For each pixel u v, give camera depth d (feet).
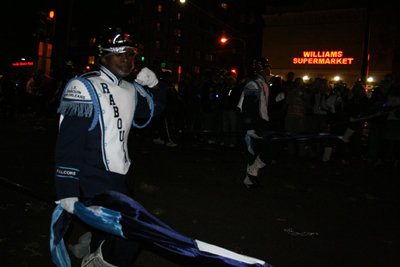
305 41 100.53
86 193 6.66
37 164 20.49
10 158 21.67
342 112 26.08
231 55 204.44
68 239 10.91
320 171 22.86
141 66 14.84
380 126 26.05
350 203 16.15
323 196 17.08
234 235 11.89
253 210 14.56
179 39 164.55
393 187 19.40
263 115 16.79
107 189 6.77
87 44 143.74
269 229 12.58
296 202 15.92
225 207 14.76
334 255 10.76
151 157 24.89
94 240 6.83
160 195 15.99
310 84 30.76
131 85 7.66
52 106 45.88
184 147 30.60
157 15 147.02
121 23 138.41
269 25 105.29
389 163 26.96
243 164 23.99
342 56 95.40
